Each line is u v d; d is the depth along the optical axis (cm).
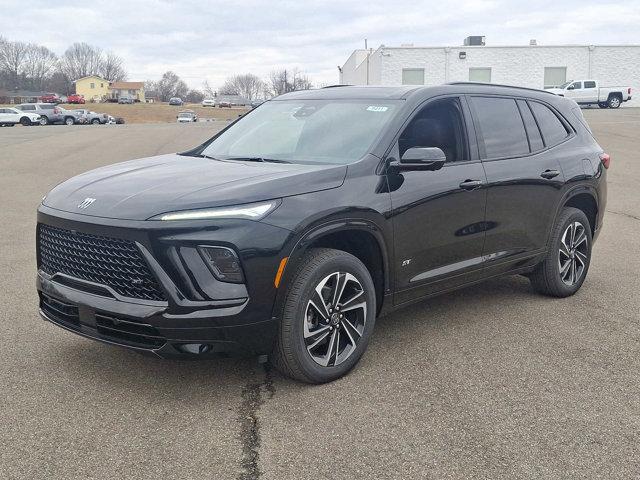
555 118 601
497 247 521
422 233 452
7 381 405
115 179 419
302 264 388
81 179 438
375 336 496
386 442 339
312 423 358
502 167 515
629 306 579
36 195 1214
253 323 363
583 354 464
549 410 378
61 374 416
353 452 329
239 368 429
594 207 631
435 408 378
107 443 335
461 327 518
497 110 538
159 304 351
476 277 513
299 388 401
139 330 359
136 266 357
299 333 384
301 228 375
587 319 542
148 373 420
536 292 612
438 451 331
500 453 331
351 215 401
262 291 363
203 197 365
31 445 332
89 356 446
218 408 374
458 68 5122
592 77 5153
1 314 533
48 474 307
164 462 318
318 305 393
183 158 494
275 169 418
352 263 408
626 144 2091
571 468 318
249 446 333
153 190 383
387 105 475
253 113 559
